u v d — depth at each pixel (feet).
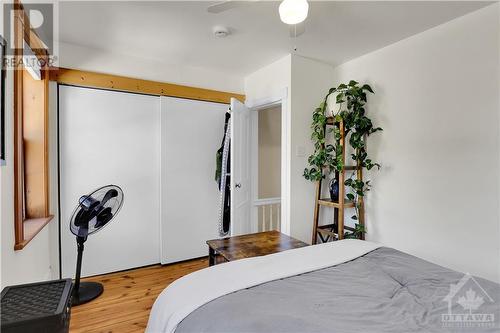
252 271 4.43
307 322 3.05
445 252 7.22
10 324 3.00
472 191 6.70
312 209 9.96
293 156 9.49
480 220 6.56
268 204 12.55
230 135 10.07
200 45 8.72
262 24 7.36
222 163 10.59
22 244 5.39
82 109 9.02
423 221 7.70
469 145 6.74
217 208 11.50
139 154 9.99
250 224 11.89
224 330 2.96
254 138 12.03
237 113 10.26
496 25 6.24
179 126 10.65
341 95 8.91
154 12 6.81
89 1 6.27
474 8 6.49
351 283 4.09
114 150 9.55
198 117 11.03
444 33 7.20
